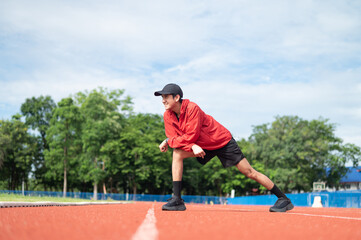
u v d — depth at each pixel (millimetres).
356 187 76312
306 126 61500
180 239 1565
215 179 59031
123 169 50125
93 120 47625
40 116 61719
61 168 50031
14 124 56375
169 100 4855
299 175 54875
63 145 50219
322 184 50969
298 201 30000
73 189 65625
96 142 47031
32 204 5617
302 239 1671
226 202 46406
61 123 50906
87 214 3307
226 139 5105
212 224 2369
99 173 46531
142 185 59031
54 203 6676
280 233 1908
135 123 56812
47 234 1678
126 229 1917
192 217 3094
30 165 57062
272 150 57812
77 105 53781
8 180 59938
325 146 57062
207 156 5199
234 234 1810
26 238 1523
